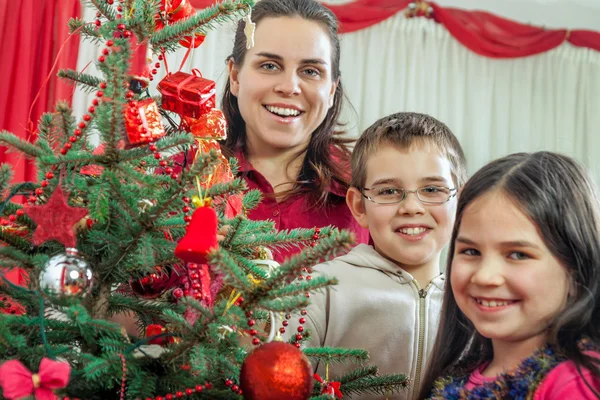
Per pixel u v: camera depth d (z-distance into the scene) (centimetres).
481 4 351
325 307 128
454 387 100
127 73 93
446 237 132
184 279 100
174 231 97
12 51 270
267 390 84
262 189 162
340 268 133
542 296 93
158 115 96
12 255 90
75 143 95
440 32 346
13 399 78
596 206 100
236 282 84
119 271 94
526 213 95
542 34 347
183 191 90
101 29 97
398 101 337
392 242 131
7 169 93
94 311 95
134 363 89
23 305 96
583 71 358
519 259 95
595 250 96
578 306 93
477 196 99
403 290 132
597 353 90
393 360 129
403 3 337
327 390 103
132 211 92
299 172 170
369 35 339
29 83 271
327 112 172
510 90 351
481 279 94
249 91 161
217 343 90
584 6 354
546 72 355
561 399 85
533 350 95
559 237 95
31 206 89
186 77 106
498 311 95
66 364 80
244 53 164
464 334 109
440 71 344
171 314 88
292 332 122
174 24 101
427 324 130
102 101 91
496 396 92
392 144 131
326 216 163
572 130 354
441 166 130
